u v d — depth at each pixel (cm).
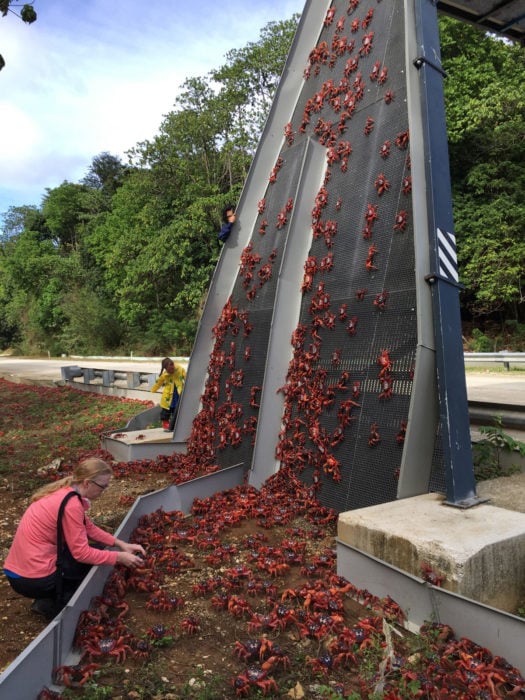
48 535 393
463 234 2611
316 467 650
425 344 543
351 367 636
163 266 3650
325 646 366
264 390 716
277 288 723
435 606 376
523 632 330
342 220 699
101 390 1884
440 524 436
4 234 8475
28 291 6581
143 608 420
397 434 558
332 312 682
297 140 845
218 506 652
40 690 304
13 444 1182
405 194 614
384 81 693
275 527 596
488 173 2642
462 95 2672
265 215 877
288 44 3559
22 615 425
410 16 644
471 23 973
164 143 3709
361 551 431
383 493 560
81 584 388
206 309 915
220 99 3616
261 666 341
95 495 421
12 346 7112
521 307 3033
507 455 647
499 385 1473
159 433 1035
